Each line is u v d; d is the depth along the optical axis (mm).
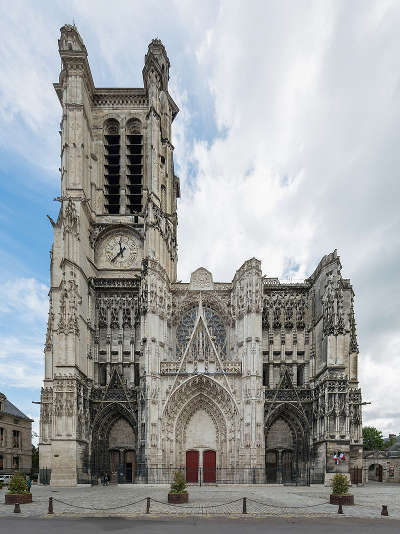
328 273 61875
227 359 67125
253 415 59656
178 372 61938
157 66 74562
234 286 67562
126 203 74312
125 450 64000
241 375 62656
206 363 63062
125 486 54219
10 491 35469
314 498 38781
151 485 54875
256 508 31609
